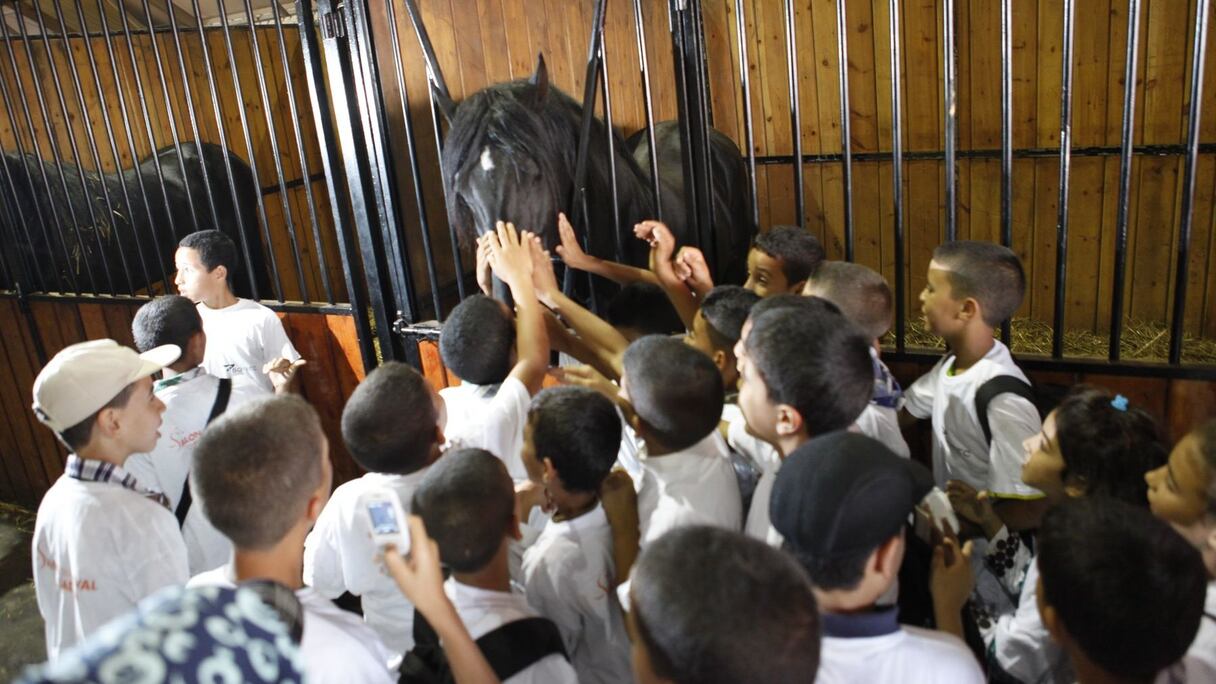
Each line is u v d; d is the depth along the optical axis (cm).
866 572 105
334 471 334
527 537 170
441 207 358
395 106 319
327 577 171
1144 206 392
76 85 316
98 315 344
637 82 446
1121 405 137
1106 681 103
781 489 109
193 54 425
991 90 413
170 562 163
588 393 143
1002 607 160
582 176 244
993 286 174
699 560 87
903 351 226
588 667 147
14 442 386
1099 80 387
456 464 131
